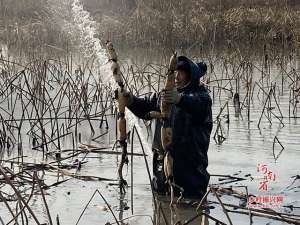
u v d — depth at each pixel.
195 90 6.37
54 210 6.03
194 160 6.41
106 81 13.02
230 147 8.59
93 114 10.81
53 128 9.32
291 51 21.67
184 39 23.67
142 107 6.39
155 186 6.53
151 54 21.47
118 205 6.20
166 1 27.14
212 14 25.64
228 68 17.12
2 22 25.64
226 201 6.32
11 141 8.84
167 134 5.63
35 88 10.77
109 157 8.13
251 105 11.73
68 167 7.62
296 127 9.84
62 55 19.47
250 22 25.27
